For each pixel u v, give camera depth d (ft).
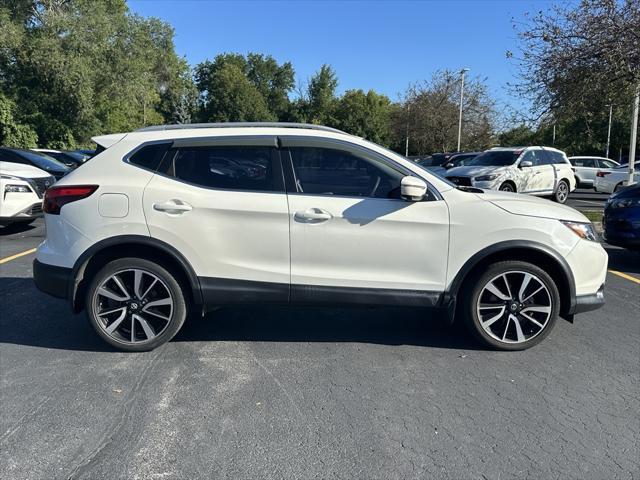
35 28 89.56
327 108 238.68
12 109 88.17
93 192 12.69
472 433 9.78
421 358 13.15
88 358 12.96
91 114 98.27
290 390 11.39
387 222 12.60
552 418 10.35
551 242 12.80
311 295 12.86
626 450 9.30
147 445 9.30
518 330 13.33
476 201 12.89
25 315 16.05
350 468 8.71
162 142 13.01
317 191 12.78
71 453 9.05
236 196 12.67
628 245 23.16
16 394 11.08
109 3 103.50
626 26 31.07
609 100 33.78
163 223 12.59
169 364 12.66
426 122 128.67
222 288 12.83
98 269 13.10
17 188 28.25
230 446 9.29
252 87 242.17
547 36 34.83
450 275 12.85
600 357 13.28
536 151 48.78
